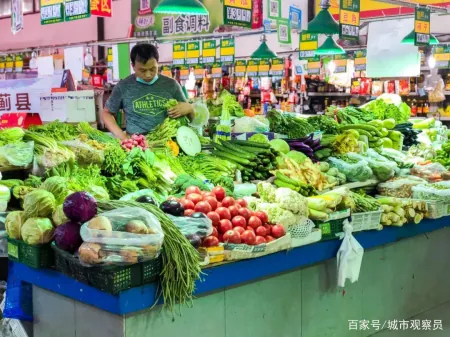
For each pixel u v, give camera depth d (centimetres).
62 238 302
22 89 881
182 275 301
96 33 1528
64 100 721
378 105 744
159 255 301
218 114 646
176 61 1083
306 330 413
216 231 342
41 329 359
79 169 418
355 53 1095
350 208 422
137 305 297
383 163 534
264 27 893
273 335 389
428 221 502
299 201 381
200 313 339
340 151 551
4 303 393
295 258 385
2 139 454
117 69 995
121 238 282
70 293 318
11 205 405
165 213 328
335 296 434
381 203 459
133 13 1052
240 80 1244
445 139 773
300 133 586
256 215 356
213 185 429
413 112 1122
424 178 551
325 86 1232
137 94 557
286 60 1196
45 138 457
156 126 545
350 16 738
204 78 1214
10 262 392
